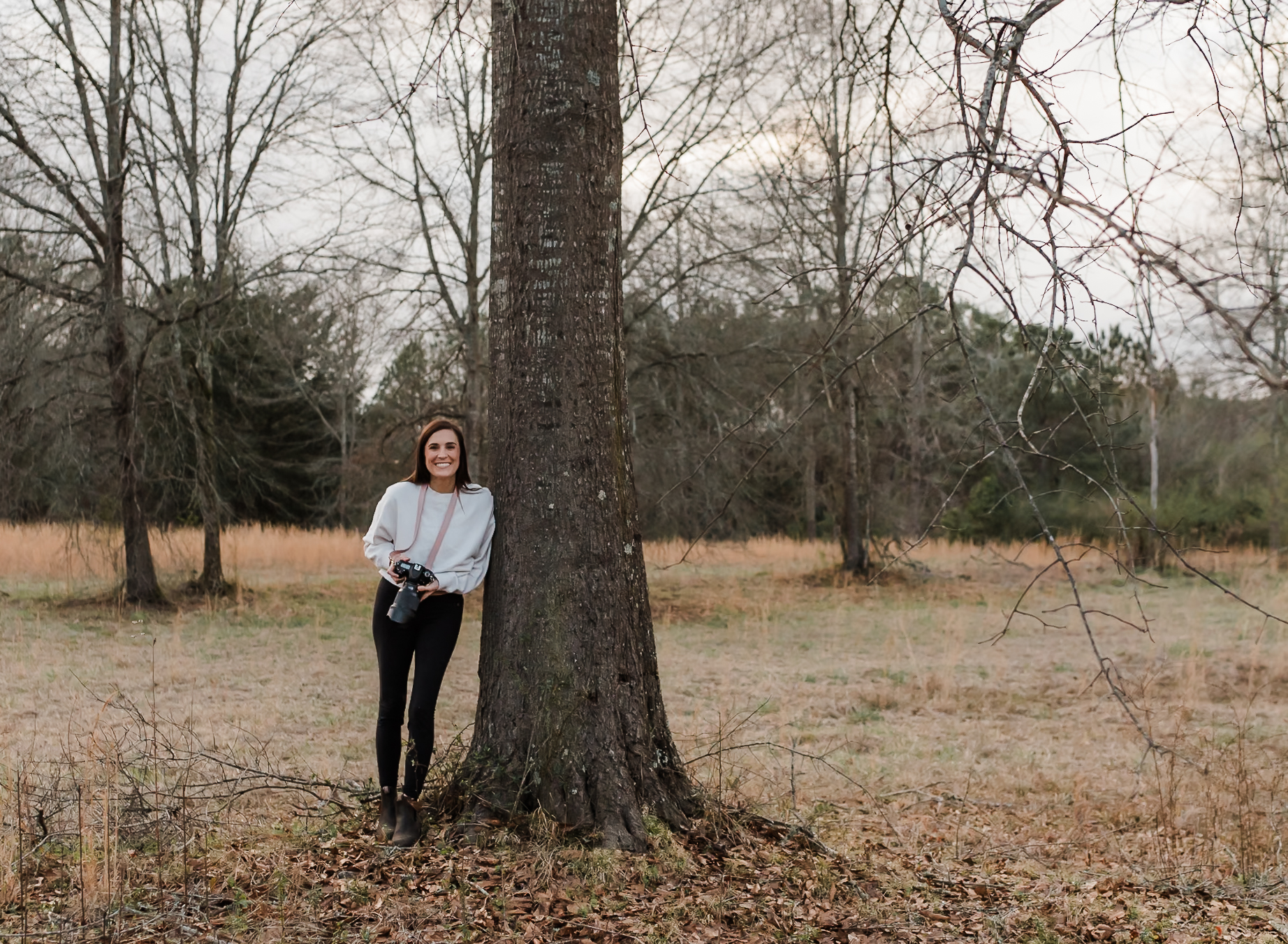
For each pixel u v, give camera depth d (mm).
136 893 4074
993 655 13062
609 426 4918
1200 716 9547
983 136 3354
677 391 18516
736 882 4363
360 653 12062
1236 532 27031
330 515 35750
